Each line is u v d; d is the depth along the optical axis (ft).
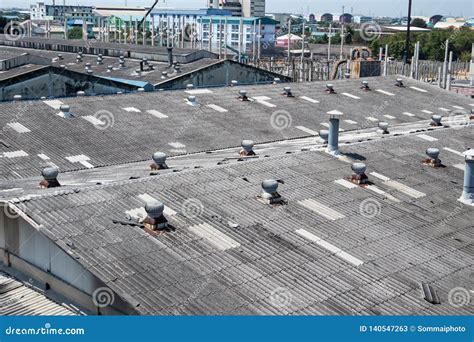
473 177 99.55
